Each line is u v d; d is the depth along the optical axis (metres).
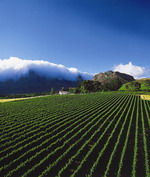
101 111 34.81
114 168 13.23
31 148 16.34
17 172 12.20
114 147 15.88
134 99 55.94
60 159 13.88
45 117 28.81
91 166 13.38
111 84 151.25
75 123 24.55
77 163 13.91
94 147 16.16
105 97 62.00
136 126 22.75
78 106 41.00
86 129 22.45
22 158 14.19
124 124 24.22
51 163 13.68
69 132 20.47
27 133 19.88
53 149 16.22
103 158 14.46
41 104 44.62
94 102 48.12
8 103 48.81
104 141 18.44
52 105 42.72
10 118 27.78
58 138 18.81
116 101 49.97
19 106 41.38
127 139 18.06
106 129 21.67
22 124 23.83
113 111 33.66
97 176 12.13
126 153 15.52
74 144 16.75
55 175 12.10
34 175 11.95
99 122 26.03
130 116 30.39
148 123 25.89
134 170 12.25
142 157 15.33
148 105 43.19
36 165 12.84
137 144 18.08
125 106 41.22
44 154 15.07
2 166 12.85
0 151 15.15
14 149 15.86
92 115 29.58
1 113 32.03
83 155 15.23
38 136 19.59
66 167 12.73
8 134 19.66
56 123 25.02
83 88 127.56
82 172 12.52
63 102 48.47
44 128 22.70
